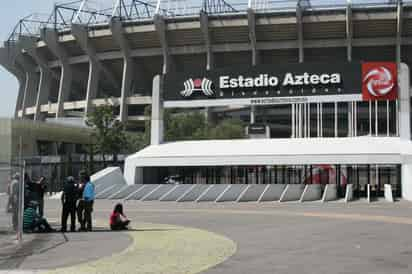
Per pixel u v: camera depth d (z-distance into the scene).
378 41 93.19
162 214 27.61
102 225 21.98
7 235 17.95
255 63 94.69
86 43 101.44
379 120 93.25
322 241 16.36
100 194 42.22
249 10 89.62
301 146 43.56
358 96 45.12
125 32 97.50
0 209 24.09
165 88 49.16
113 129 64.19
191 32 94.81
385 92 44.44
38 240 16.59
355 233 18.48
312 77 46.06
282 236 17.70
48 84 114.38
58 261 12.55
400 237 17.31
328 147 42.62
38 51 111.31
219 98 48.00
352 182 49.50
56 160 59.28
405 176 39.75
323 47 94.75
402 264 12.21
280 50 96.62
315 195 38.97
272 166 48.09
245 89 47.47
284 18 90.69
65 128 78.25
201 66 101.50
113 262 12.38
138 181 46.47
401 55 95.94
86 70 112.12
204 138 66.88
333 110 93.25
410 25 90.12
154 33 96.31
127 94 100.69
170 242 15.96
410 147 41.31
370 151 41.12
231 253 13.85
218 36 94.81
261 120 97.00
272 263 12.34
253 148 44.44
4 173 22.97
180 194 40.12
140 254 13.58
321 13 90.31
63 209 19.38
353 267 11.82
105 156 65.19
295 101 46.44
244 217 25.31
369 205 33.72
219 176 49.62
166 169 50.84
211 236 17.59
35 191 19.86
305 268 11.70
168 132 65.94
